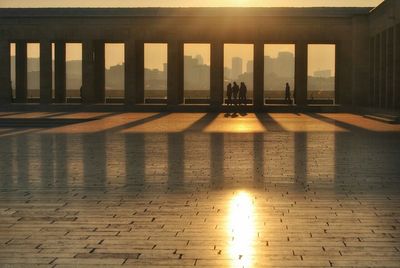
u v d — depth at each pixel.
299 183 11.74
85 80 45.19
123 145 19.50
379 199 10.03
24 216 8.75
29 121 32.66
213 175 12.82
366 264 6.41
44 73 45.47
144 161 15.23
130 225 8.17
